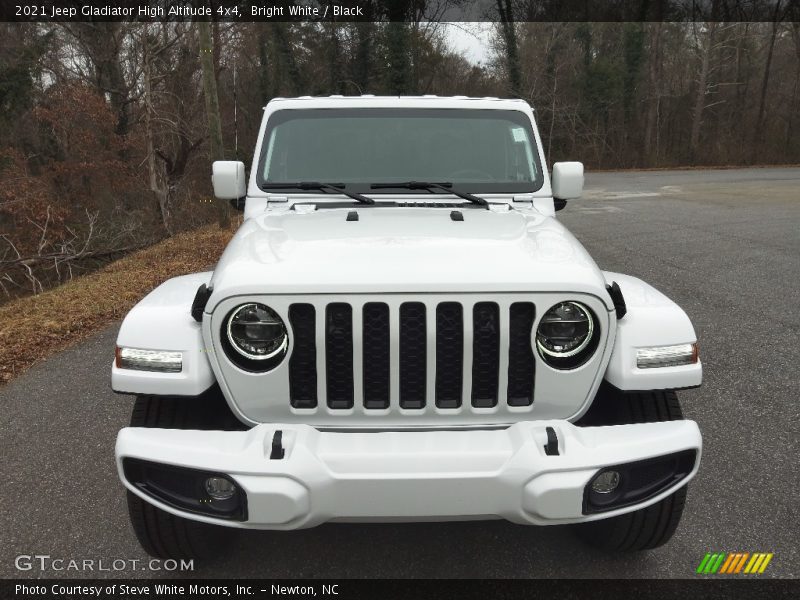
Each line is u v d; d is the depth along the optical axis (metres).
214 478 2.27
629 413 2.74
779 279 8.81
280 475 2.19
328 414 2.44
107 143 23.67
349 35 38.78
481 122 3.84
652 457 2.30
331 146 3.78
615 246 11.86
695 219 16.20
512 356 2.45
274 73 38.38
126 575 2.88
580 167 3.77
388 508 2.22
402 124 3.80
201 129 25.52
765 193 24.17
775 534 3.13
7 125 23.98
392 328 2.36
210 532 2.86
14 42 24.81
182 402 2.68
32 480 3.69
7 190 19.56
